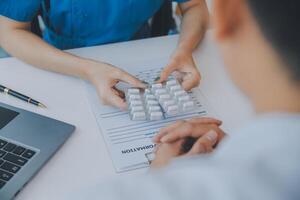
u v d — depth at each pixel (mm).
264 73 364
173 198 359
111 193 392
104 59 991
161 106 837
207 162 375
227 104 858
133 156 734
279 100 365
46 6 1081
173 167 394
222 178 352
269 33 346
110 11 1086
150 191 374
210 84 911
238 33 368
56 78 924
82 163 720
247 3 350
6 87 880
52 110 833
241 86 400
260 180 342
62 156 729
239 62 383
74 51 1016
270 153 350
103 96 852
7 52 1012
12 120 785
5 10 1010
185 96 850
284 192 337
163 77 903
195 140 701
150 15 1167
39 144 735
